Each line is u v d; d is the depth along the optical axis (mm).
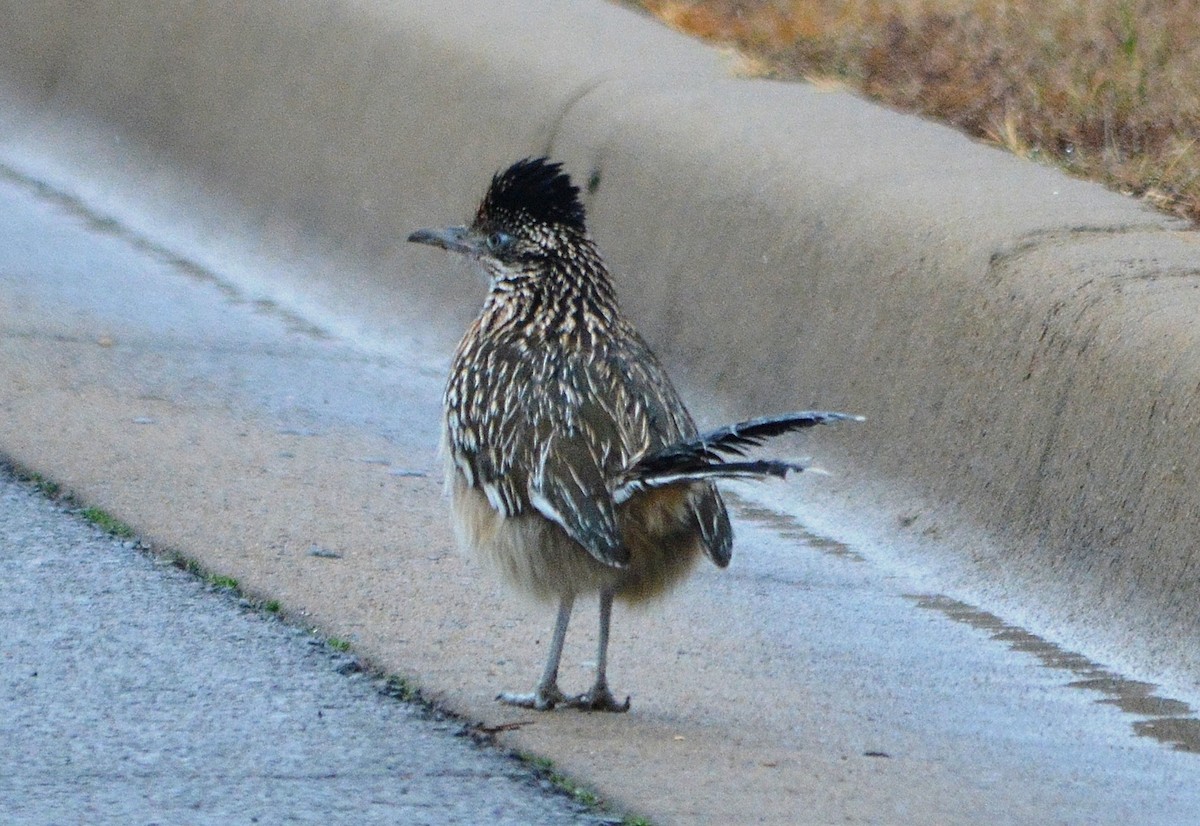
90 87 20719
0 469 12266
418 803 8211
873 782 8773
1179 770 9391
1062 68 16734
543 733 9133
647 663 10344
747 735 9344
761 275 14422
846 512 13117
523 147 16562
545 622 10680
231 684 9398
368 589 10906
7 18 21797
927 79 16938
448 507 12531
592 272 10133
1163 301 11891
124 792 8180
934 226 13375
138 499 12023
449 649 10156
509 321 10102
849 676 10430
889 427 13164
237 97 19141
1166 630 10984
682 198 15227
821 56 17609
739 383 14383
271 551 11359
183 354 15484
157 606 10328
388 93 17781
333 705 9258
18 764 8406
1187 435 11148
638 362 9891
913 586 12164
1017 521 12125
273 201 18469
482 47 17328
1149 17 17625
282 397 14750
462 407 9711
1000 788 8852
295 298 17578
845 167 14461
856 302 13641
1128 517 11422
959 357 12805
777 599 11648
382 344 16547
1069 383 11984
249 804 8117
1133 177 14531
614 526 8906
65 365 14781
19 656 9562
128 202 19609
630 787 8477
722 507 9266
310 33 18656
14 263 17406
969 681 10555
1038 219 13328
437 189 17062
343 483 12812
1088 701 10414
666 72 16922
